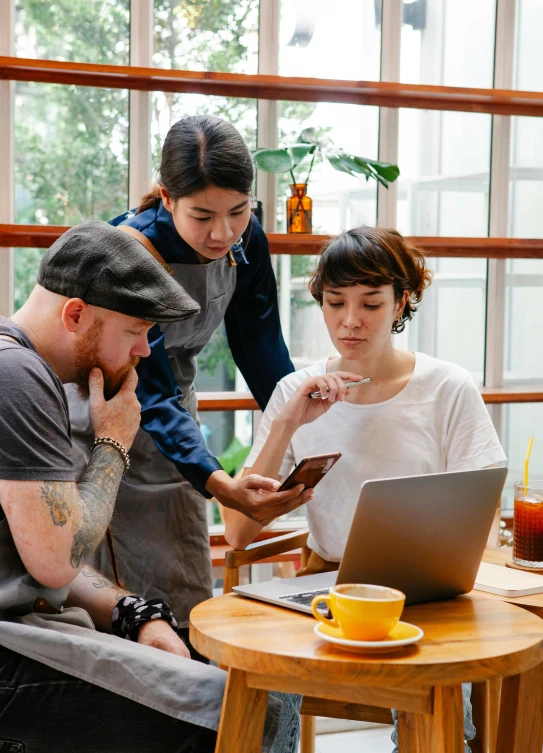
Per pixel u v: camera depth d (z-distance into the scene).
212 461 1.84
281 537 1.91
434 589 1.41
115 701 1.34
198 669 1.37
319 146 2.97
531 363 3.50
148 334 1.95
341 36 3.17
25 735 1.35
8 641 1.33
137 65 2.96
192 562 2.22
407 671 1.12
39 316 1.46
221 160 1.83
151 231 2.01
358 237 1.79
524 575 1.59
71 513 1.35
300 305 3.19
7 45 2.81
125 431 1.52
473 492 1.36
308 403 1.82
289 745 1.48
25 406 1.32
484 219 3.39
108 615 1.59
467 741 1.73
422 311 3.33
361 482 1.84
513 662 1.17
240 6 3.06
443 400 1.86
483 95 3.15
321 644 1.19
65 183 2.94
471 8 3.29
